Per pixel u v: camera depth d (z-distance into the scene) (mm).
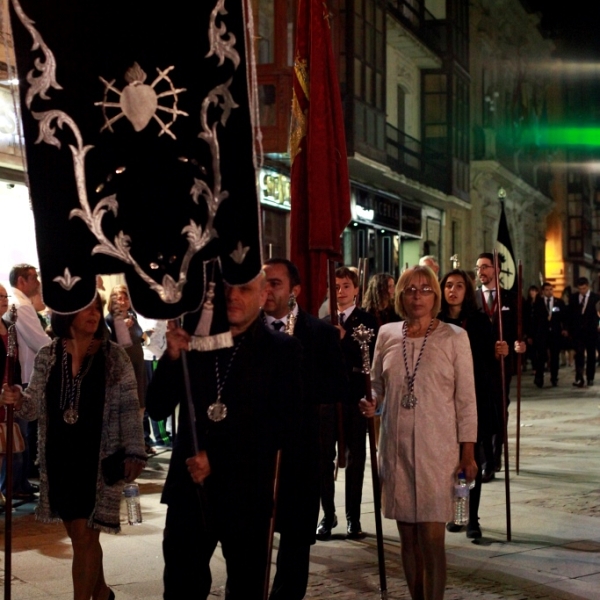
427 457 5652
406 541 5824
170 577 4434
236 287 4480
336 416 8008
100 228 4133
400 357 5828
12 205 13711
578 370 25125
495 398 8289
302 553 5484
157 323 4785
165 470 11375
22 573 6992
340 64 23297
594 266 66375
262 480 4504
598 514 9070
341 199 7320
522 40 43000
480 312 7785
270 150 19312
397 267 29641
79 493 5215
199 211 4172
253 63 4191
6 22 4121
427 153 31891
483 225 37500
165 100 4168
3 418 7906
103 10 4152
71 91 4141
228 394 4504
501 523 8672
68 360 5324
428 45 30062
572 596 6484
